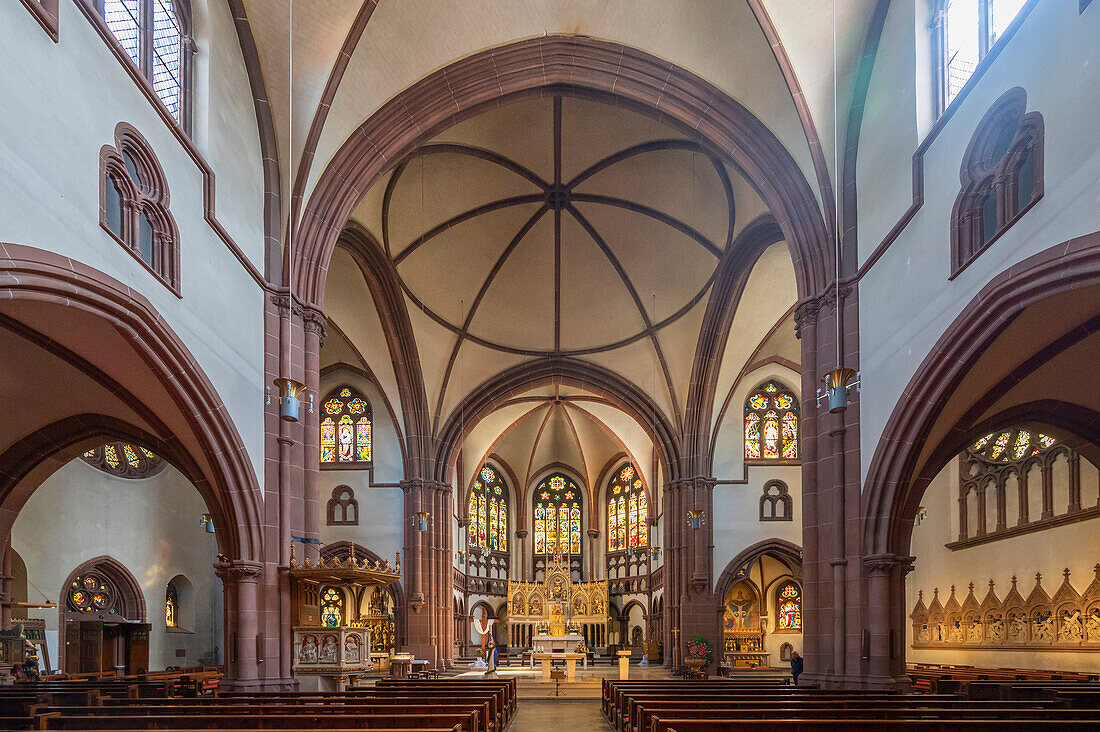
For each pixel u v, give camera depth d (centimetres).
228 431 1446
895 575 1523
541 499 4650
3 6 850
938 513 2895
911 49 1497
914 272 1434
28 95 896
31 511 2195
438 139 2384
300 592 1647
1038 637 2277
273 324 1698
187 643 2855
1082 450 1620
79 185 1010
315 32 1672
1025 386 1481
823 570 1703
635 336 3250
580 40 1961
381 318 2919
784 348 3244
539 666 3450
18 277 880
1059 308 1199
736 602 3888
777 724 797
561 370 3372
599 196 2817
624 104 2038
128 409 1568
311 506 1723
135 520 2619
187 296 1332
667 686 1495
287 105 1736
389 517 3262
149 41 1318
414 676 2362
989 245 1170
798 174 1858
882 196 1612
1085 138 952
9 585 1803
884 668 1497
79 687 1478
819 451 1762
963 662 2680
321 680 1614
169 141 1292
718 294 2877
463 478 3994
